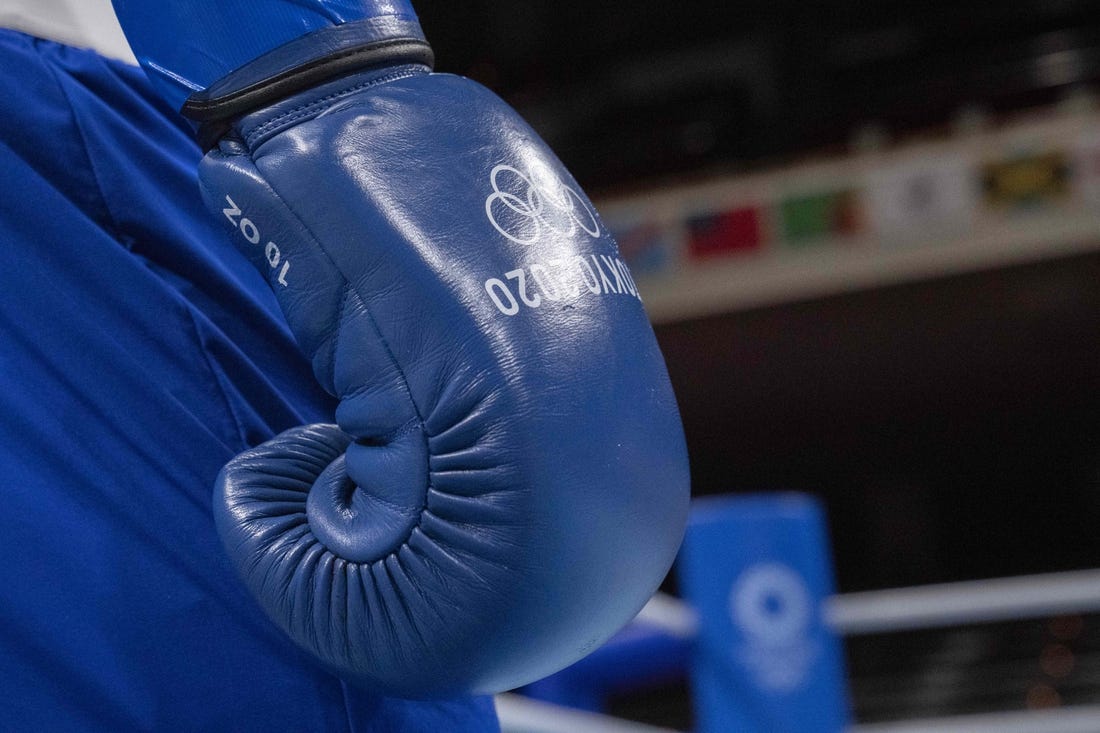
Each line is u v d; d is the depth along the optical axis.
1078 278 11.18
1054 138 9.91
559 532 0.72
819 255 10.34
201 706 0.86
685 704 10.15
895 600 3.28
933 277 11.51
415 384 0.74
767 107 12.23
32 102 0.95
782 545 2.61
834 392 12.47
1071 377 12.04
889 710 10.46
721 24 12.55
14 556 0.86
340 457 0.84
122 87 1.03
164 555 0.88
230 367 0.96
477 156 0.79
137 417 0.91
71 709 0.85
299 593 0.78
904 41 11.82
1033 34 11.51
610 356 0.77
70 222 0.94
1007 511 14.41
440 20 12.81
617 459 0.75
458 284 0.74
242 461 0.85
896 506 14.27
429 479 0.75
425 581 0.73
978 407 12.50
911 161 10.18
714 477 13.75
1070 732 3.29
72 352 0.91
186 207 1.02
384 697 0.91
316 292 0.77
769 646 2.57
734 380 12.45
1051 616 11.61
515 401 0.72
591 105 12.91
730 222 10.55
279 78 0.80
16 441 0.89
